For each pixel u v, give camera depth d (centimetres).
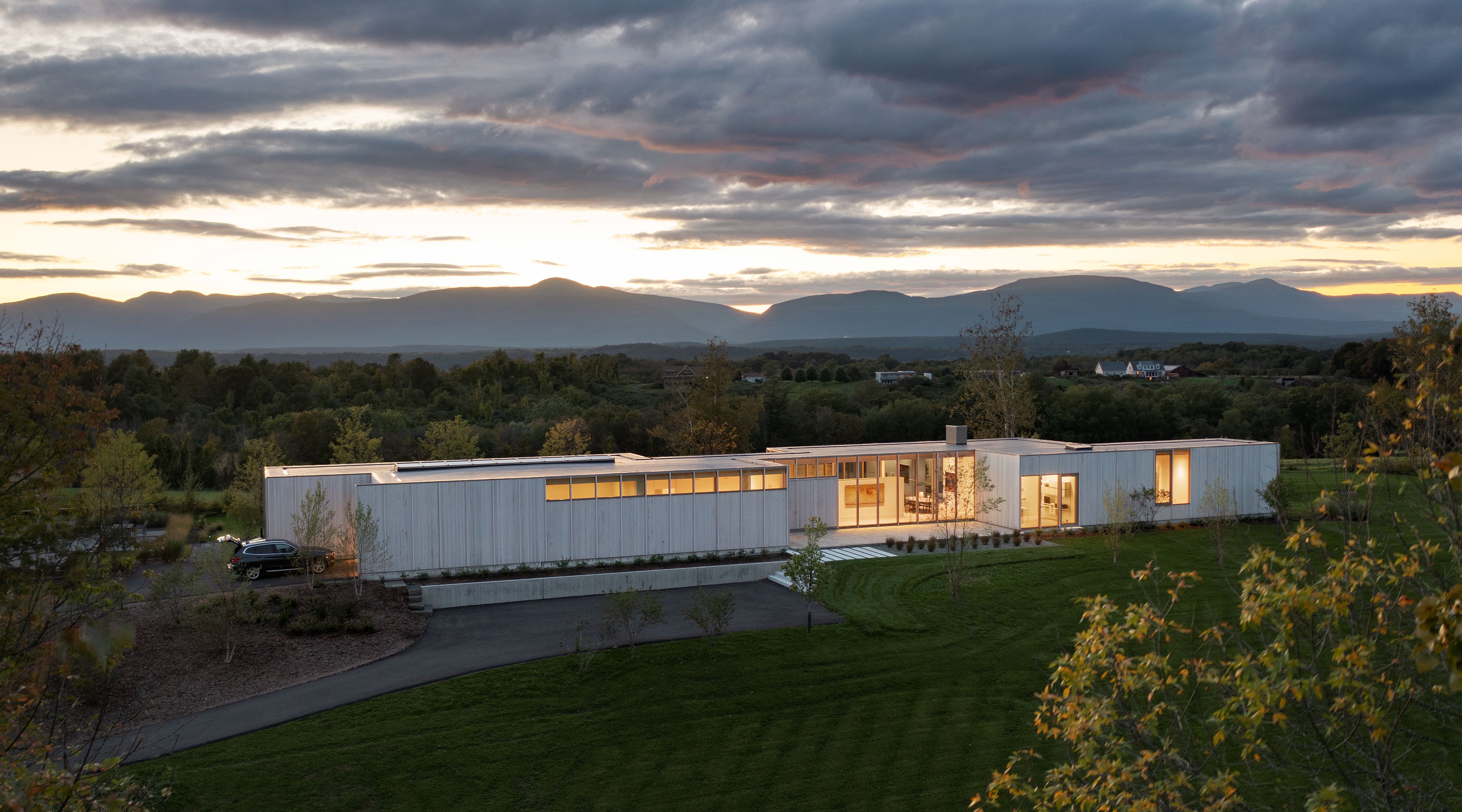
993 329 5728
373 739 1936
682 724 2070
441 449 4919
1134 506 3922
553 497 3194
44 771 856
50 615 1091
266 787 1731
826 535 3750
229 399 8625
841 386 10538
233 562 2970
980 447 4278
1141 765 835
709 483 3388
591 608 2866
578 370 10731
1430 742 1516
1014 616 2783
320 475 3306
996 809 1725
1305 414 6975
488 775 1836
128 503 3391
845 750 1972
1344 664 781
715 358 5359
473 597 2922
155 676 2120
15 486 1187
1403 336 2853
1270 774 1526
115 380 8506
